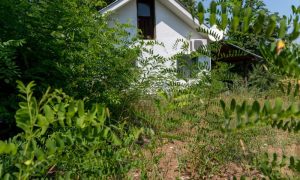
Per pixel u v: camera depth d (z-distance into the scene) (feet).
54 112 3.03
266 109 2.66
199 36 49.96
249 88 20.66
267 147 13.33
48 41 15.05
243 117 2.69
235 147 11.53
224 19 2.81
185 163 10.85
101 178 5.60
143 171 7.15
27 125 2.79
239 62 49.65
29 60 15.07
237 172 11.09
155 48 47.96
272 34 2.58
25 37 14.42
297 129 2.76
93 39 16.42
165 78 16.42
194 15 3.42
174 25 50.26
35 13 15.12
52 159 3.53
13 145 2.61
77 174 5.41
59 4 15.42
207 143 10.91
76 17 16.17
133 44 20.22
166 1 49.26
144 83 17.22
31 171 2.99
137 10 49.62
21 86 2.90
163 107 6.64
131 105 15.83
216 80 9.85
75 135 3.56
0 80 13.75
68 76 15.03
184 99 7.63
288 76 2.87
